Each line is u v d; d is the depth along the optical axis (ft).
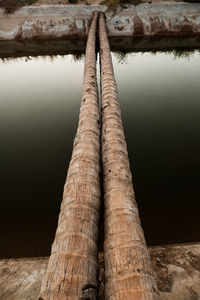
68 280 8.80
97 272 10.35
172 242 16.39
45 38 58.59
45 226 17.84
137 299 8.30
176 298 12.12
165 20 59.77
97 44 53.06
